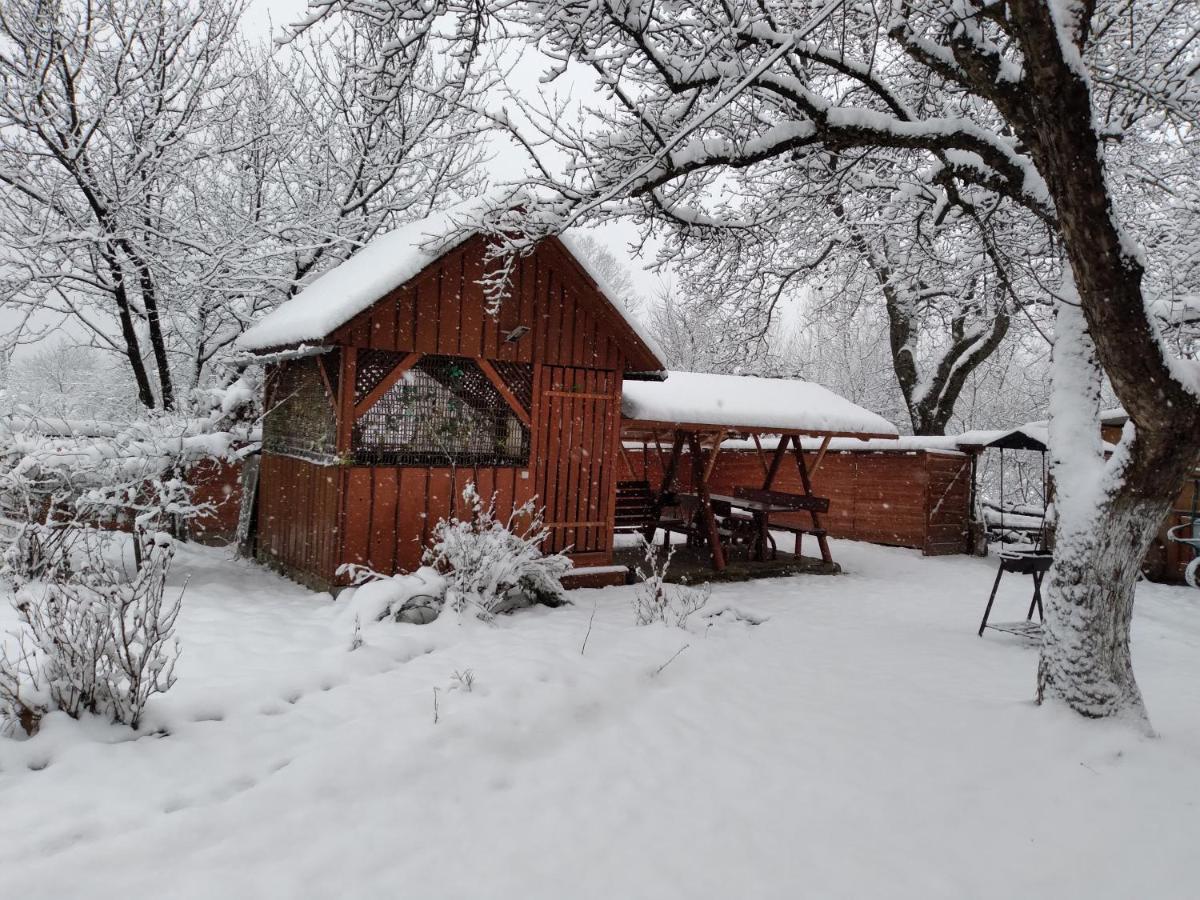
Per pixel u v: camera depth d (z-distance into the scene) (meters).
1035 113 4.76
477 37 6.19
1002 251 8.58
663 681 5.89
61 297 10.63
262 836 3.43
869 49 7.70
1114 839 3.84
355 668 5.56
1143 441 4.70
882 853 3.71
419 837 3.60
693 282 10.59
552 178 6.52
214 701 4.64
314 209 13.12
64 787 3.60
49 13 9.49
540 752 4.58
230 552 10.79
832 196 9.02
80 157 10.20
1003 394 25.44
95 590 4.39
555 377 9.39
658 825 3.88
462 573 7.31
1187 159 9.62
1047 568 8.20
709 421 10.82
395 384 8.33
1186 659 7.73
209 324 12.80
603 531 10.00
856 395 26.88
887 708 5.51
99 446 7.93
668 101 7.33
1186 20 8.20
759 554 12.38
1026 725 5.08
